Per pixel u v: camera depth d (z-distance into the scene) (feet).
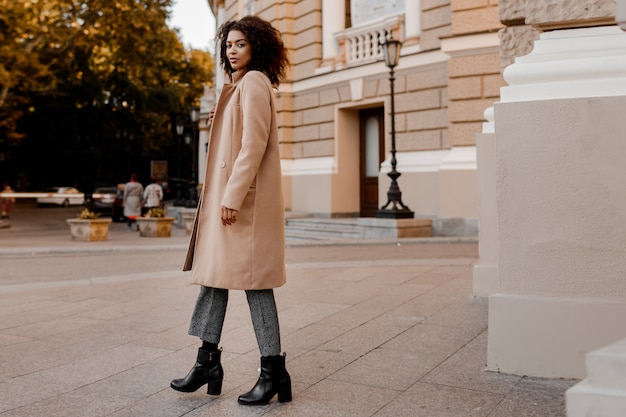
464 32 46.60
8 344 14.52
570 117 11.09
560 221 11.19
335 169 60.39
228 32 10.84
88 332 15.67
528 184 11.42
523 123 11.43
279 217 10.28
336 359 12.71
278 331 10.27
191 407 10.07
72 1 79.92
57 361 12.98
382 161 59.11
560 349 11.14
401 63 53.42
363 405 9.98
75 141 131.64
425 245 41.98
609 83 11.11
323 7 61.98
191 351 13.64
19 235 59.31
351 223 50.65
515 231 11.56
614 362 6.85
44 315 18.13
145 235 56.54
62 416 9.78
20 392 10.97
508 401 10.03
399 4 55.83
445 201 47.55
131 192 68.28
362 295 20.30
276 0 65.92
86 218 51.49
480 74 46.55
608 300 10.86
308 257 36.29
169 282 24.59
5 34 70.49
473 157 46.73
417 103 52.24
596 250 10.94
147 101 131.23
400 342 13.96
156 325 16.34
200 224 10.52
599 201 10.91
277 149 10.35
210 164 10.57
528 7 12.20
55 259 37.58
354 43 59.16
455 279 23.44
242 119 10.16
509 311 11.51
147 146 139.85
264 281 9.96
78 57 117.70
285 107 65.51
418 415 9.48
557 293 11.23
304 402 10.18
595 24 11.90
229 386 11.14
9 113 91.04
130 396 10.68
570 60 11.62
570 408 6.92
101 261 36.24
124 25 85.56
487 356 11.91
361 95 57.52
